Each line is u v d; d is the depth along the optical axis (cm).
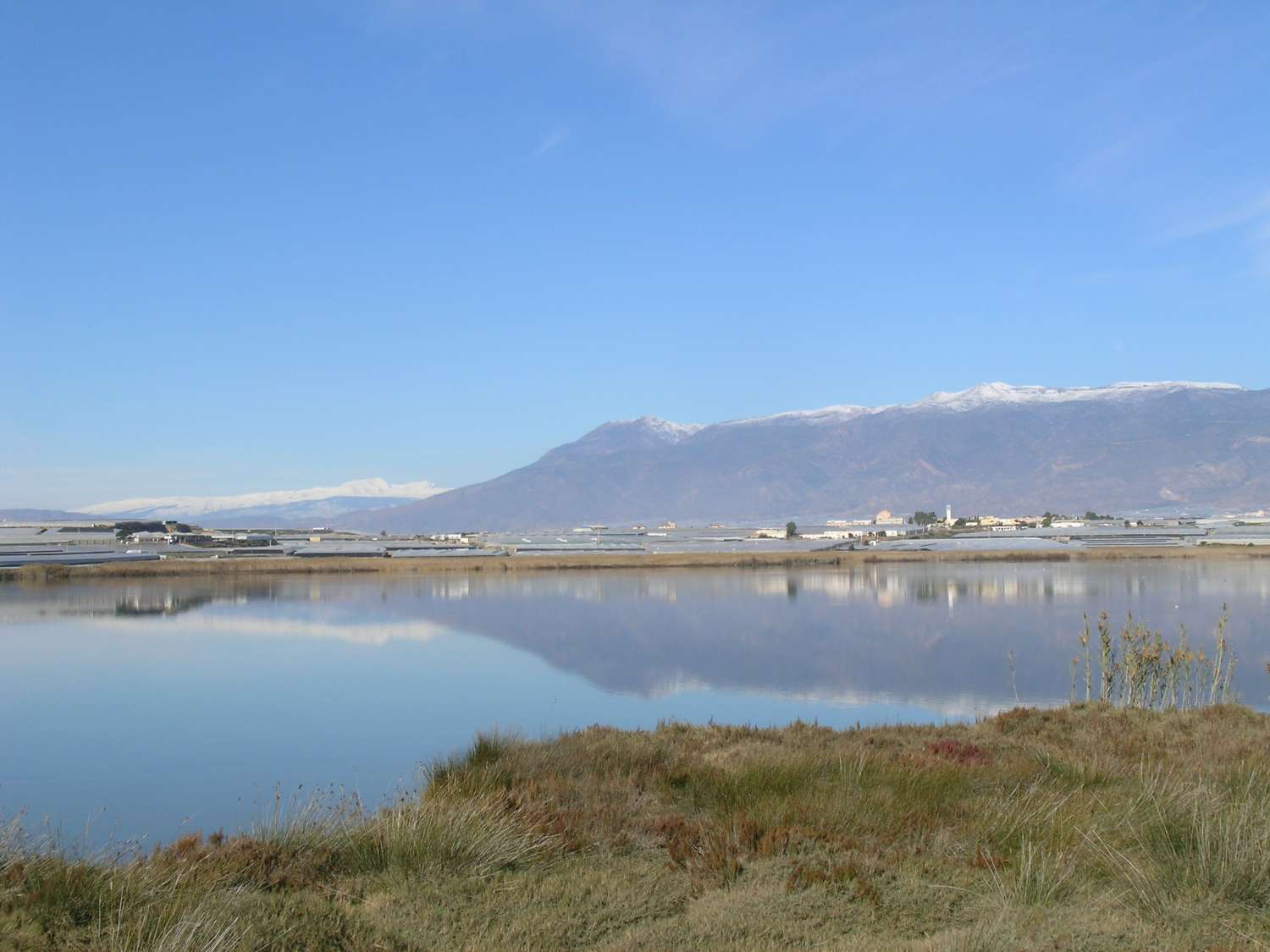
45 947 731
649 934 786
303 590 8444
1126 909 806
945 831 1031
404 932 800
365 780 2128
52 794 2069
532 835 1052
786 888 882
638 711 3006
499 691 3397
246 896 872
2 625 5675
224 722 2858
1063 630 4922
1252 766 1318
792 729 1958
